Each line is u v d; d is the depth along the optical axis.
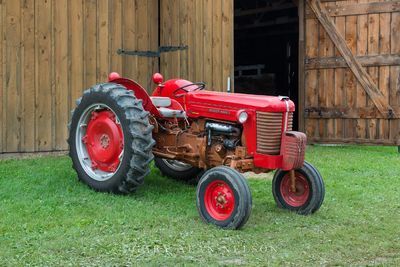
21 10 7.09
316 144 10.69
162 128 5.24
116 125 5.06
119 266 3.16
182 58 8.82
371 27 10.12
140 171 4.85
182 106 5.31
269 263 3.29
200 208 4.23
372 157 8.57
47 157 7.12
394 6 9.92
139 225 4.04
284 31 14.70
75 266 3.13
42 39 7.29
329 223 4.37
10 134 7.03
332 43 10.45
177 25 8.77
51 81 7.39
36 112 7.25
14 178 5.60
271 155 4.44
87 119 5.34
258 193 5.47
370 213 4.73
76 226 3.95
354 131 10.34
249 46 15.99
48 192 5.02
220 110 4.73
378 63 10.09
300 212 4.67
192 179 5.82
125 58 8.18
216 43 9.23
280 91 15.36
